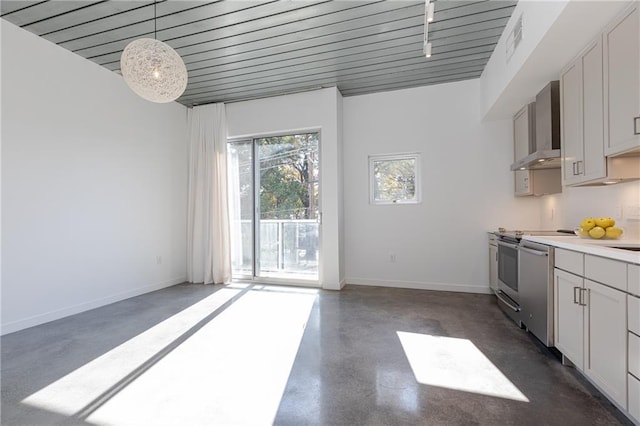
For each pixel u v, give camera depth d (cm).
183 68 251
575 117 229
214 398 174
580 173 223
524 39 238
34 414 161
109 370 206
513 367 206
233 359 221
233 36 298
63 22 275
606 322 159
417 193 429
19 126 282
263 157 464
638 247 176
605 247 168
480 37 302
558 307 208
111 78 368
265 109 449
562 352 203
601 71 196
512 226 387
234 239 476
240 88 419
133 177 394
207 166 464
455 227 409
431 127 416
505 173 389
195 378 196
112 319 306
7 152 274
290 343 247
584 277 178
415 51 328
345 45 315
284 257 456
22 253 283
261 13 263
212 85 408
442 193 413
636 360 138
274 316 312
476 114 398
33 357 226
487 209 396
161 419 157
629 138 172
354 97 447
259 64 353
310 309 333
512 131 384
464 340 250
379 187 447
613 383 153
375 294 392
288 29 287
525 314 256
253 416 159
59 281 312
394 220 433
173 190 455
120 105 378
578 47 218
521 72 257
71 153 324
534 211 379
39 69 296
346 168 452
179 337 261
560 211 327
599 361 164
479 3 251
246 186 471
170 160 450
